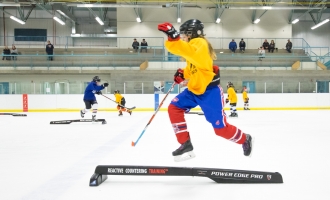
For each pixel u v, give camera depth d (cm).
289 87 1428
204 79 208
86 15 2270
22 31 2216
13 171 271
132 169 228
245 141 227
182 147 224
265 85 1396
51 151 375
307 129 612
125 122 804
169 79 1501
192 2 1955
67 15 1959
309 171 264
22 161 315
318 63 1616
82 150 382
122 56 1656
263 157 329
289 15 2030
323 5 1858
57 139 486
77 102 1317
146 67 1603
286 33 2044
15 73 1585
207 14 2006
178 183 228
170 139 482
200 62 194
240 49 1841
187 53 183
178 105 222
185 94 221
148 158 330
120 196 198
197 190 210
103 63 1703
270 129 613
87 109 764
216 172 225
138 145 421
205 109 216
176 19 2005
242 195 198
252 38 1934
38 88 1569
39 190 212
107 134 550
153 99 1341
